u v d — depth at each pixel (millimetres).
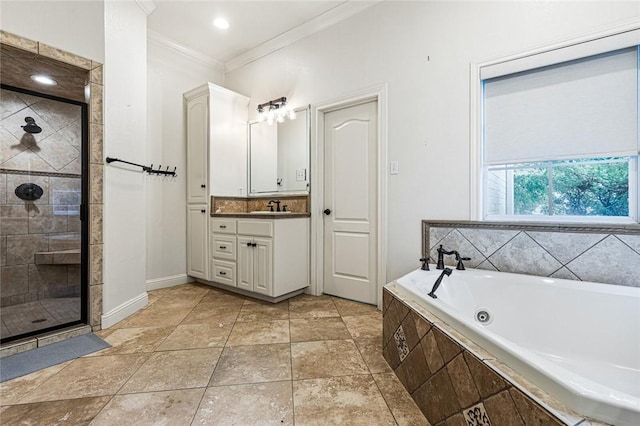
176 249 3451
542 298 1691
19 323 2125
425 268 2068
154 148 3234
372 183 2711
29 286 2359
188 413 1274
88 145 2164
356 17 2705
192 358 1743
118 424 1209
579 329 1567
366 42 2645
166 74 3334
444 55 2252
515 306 1758
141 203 2619
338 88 2832
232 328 2182
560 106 1883
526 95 1989
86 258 2162
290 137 3238
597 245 1759
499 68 2037
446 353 1151
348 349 1867
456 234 2211
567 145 1863
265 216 2727
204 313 2492
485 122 2141
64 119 2287
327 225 3004
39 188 2352
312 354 1800
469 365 1025
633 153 1690
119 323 2271
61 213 2324
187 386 1469
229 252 3064
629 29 1654
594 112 1786
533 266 1944
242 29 3104
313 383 1505
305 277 3000
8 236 2387
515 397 833
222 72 3861
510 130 2049
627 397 698
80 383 1488
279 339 2002
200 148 3369
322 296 2977
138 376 1553
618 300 1490
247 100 3645
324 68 2936
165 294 3049
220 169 3387
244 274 2922
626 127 1708
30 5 1874
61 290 2324
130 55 2469
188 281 3555
